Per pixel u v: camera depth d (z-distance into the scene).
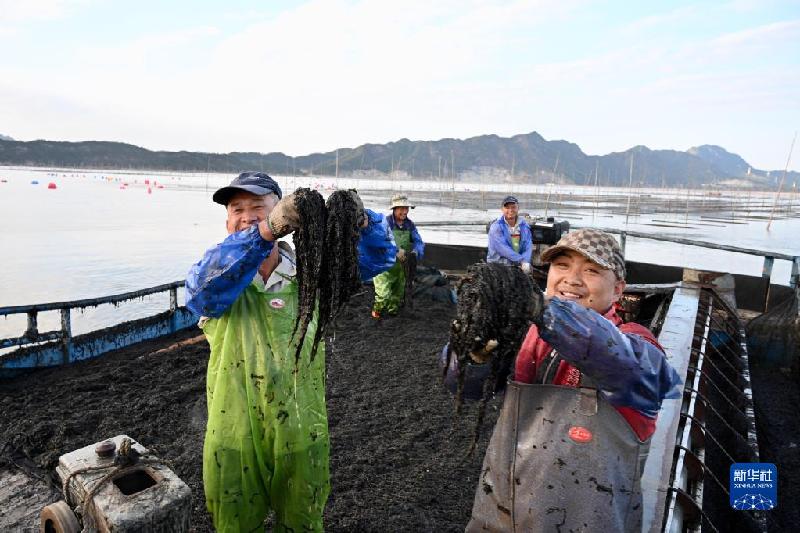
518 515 1.59
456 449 4.06
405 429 4.36
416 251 7.92
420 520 3.17
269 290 2.15
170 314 6.84
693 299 6.04
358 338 6.86
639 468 1.56
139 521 1.91
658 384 1.50
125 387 4.97
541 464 1.54
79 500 2.09
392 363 5.93
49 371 5.39
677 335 4.42
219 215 34.34
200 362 5.68
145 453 2.28
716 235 31.52
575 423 1.51
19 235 21.20
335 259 1.79
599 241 1.64
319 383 2.23
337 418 4.53
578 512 1.49
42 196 48.97
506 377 1.70
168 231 24.28
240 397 2.10
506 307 1.27
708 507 3.90
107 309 10.45
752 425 4.39
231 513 2.14
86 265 15.15
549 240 9.09
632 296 7.62
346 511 3.23
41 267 14.61
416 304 8.48
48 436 3.99
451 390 1.77
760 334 6.79
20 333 8.88
